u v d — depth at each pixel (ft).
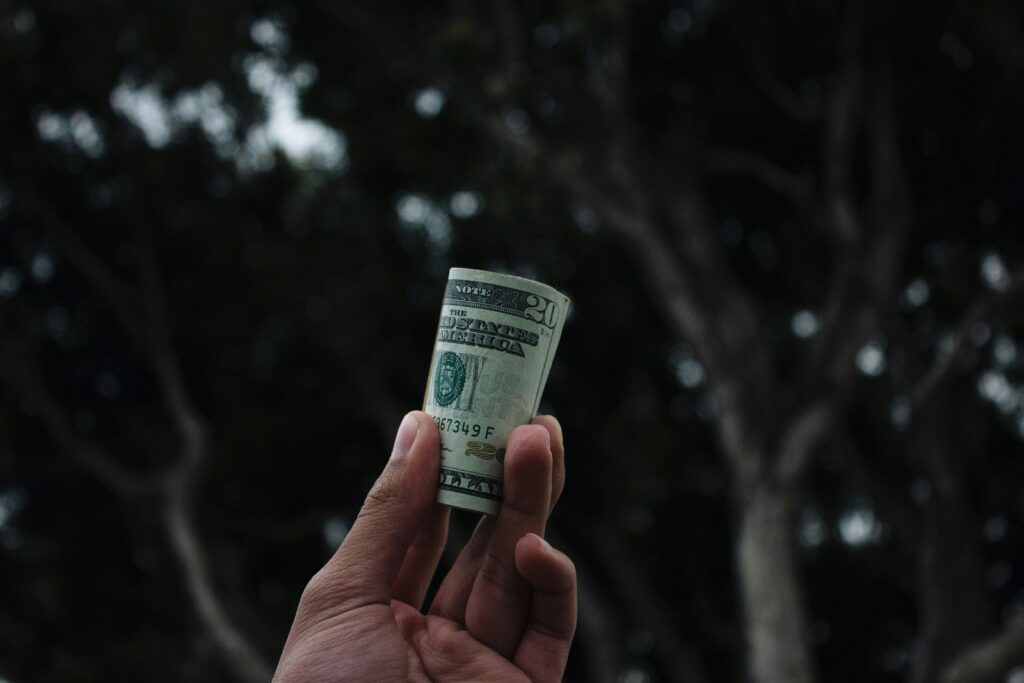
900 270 33.35
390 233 46.55
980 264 37.96
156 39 40.86
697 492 46.01
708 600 46.01
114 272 44.93
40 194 43.01
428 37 37.22
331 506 47.19
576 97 36.32
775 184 36.17
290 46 40.40
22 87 40.83
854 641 44.96
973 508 38.83
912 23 33.94
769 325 42.73
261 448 46.85
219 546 45.75
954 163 36.09
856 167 37.04
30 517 45.75
